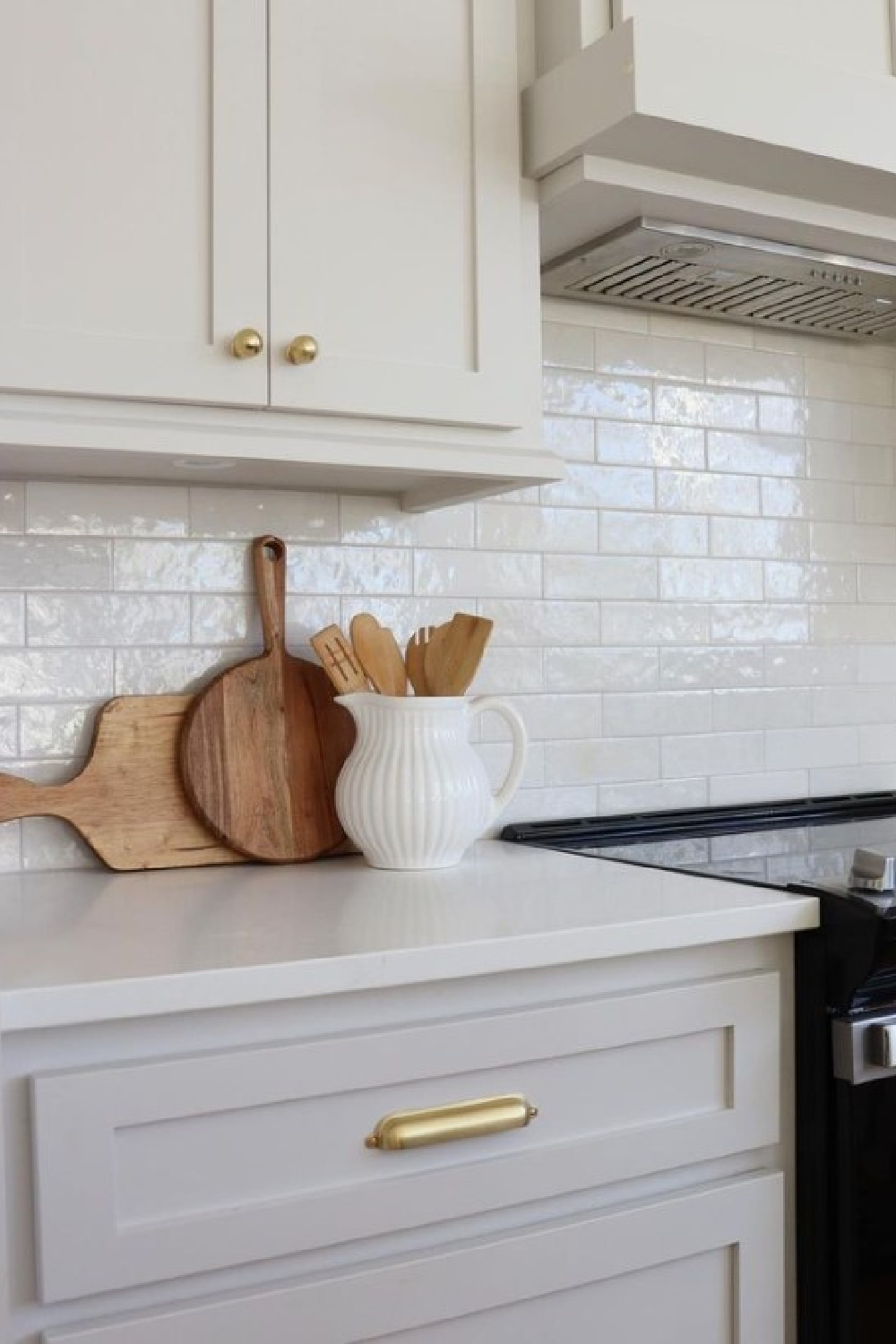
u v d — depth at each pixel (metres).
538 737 2.07
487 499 2.04
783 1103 1.48
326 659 1.77
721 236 1.83
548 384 2.09
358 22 1.59
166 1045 1.17
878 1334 1.46
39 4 1.42
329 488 1.91
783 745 2.30
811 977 1.48
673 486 2.20
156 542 1.81
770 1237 1.45
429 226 1.63
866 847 1.84
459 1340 1.27
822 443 2.37
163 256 1.47
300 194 1.54
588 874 1.66
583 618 2.11
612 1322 1.36
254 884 1.63
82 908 1.48
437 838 1.70
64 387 1.42
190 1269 1.15
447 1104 1.27
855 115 1.69
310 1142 1.21
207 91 1.50
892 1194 1.48
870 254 1.96
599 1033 1.34
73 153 1.43
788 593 2.32
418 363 1.61
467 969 1.26
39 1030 1.12
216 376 1.49
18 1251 1.11
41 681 1.74
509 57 1.69
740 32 1.73
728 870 1.66
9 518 1.73
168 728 1.78
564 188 1.68
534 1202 1.33
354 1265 1.23
